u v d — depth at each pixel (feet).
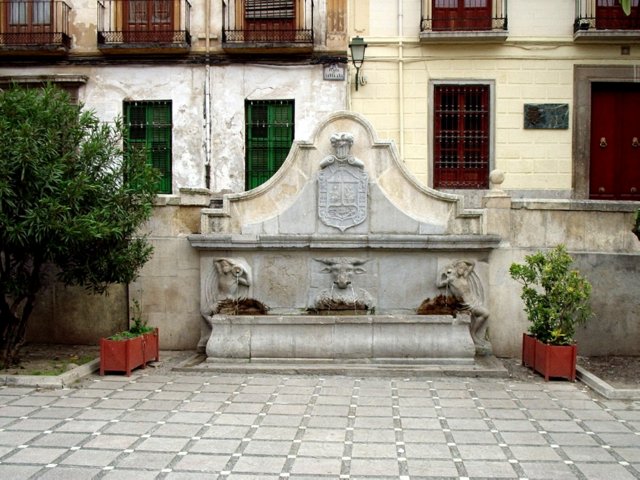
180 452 17.53
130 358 26.43
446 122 47.16
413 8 46.78
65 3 47.42
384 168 29.78
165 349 31.30
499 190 30.27
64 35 47.09
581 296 25.98
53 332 31.68
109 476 15.88
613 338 29.73
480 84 46.62
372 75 46.93
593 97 47.32
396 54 46.65
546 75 46.42
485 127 46.93
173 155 47.65
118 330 31.40
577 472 16.26
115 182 26.94
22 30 48.21
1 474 15.93
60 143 26.21
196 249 30.32
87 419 20.44
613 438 18.88
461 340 27.20
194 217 31.32
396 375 26.40
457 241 28.84
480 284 29.43
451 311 28.60
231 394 23.54
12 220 24.02
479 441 18.56
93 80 47.96
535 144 46.57
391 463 16.81
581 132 46.50
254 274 30.12
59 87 47.88
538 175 46.60
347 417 20.79
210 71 47.39
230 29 47.32
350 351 27.25
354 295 29.53
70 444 18.11
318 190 29.81
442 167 47.21
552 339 26.21
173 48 46.21
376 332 27.32
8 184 23.79
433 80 46.70
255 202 30.37
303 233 29.89
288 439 18.62
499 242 29.22
